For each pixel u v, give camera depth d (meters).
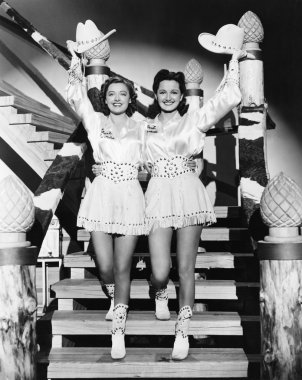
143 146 3.78
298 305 3.33
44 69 7.38
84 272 4.73
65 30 7.34
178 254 3.67
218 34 3.73
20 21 5.68
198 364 3.71
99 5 7.30
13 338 3.41
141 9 7.25
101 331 4.05
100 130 3.79
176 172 3.70
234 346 4.51
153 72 7.22
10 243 3.42
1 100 5.62
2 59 7.43
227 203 7.08
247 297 4.28
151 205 3.67
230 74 3.67
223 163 7.10
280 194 3.34
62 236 6.17
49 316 4.34
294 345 3.33
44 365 3.81
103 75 4.94
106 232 3.67
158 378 3.85
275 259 3.34
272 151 7.07
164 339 4.62
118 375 3.72
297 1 7.04
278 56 7.06
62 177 4.30
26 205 3.43
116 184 3.70
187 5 7.20
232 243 5.28
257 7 7.09
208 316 4.13
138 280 4.56
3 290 3.40
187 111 3.86
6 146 7.09
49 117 6.35
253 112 4.73
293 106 7.04
